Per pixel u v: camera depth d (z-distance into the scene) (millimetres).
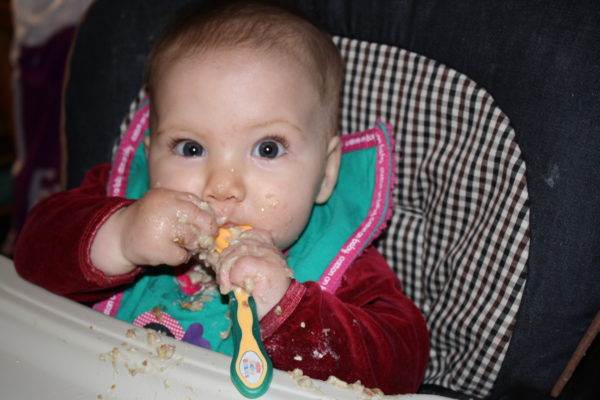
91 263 749
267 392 565
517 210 789
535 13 762
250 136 794
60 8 1559
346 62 958
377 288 902
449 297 899
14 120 1786
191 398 558
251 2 914
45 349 604
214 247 716
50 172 1620
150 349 599
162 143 822
